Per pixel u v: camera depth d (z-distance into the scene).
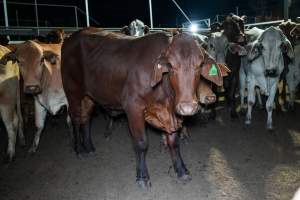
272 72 6.51
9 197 4.78
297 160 5.51
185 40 3.89
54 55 5.97
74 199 4.64
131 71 4.67
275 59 6.51
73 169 5.69
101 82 5.25
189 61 3.78
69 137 7.50
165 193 4.68
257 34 8.22
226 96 9.16
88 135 6.30
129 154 6.24
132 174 5.35
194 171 5.31
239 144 6.41
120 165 5.74
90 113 6.29
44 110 6.53
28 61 5.68
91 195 4.73
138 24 9.03
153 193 4.70
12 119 6.04
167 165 5.62
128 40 5.16
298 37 8.52
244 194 4.51
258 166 5.36
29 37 12.62
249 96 7.34
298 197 4.35
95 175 5.39
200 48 3.98
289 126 7.32
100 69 5.24
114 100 5.16
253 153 5.92
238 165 5.44
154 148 6.46
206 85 4.81
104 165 5.79
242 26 8.40
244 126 7.42
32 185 5.14
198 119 7.66
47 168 5.78
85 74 5.62
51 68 6.37
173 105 4.47
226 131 7.25
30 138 7.54
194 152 6.12
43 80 6.18
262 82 6.97
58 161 6.08
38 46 5.93
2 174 5.59
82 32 5.90
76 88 5.94
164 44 4.48
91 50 5.52
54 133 7.90
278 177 4.94
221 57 7.87
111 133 7.22
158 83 4.44
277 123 7.57
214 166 5.45
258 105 9.09
